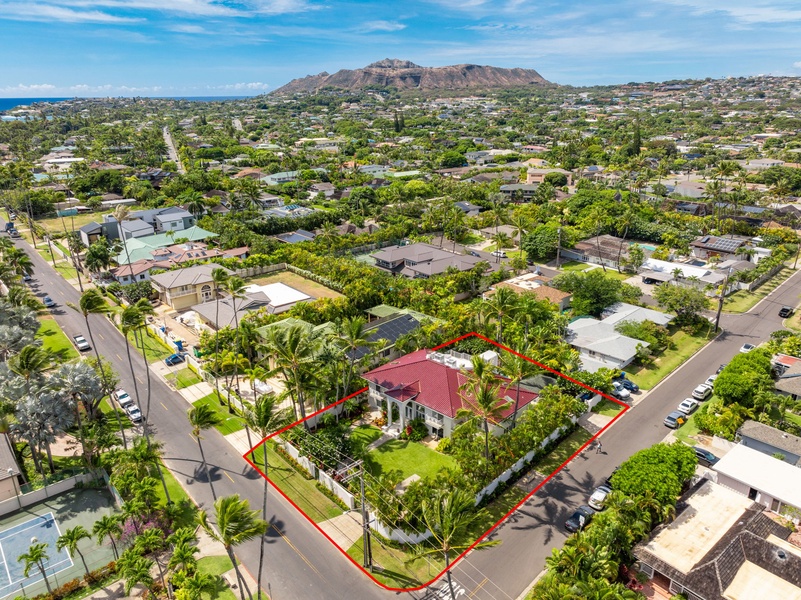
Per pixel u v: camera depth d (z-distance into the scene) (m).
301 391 63.78
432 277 113.00
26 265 117.25
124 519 50.28
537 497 56.31
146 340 94.81
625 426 68.50
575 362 78.12
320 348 69.31
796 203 177.25
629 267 125.25
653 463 52.38
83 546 52.25
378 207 178.75
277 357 71.00
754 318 101.06
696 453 61.72
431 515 48.84
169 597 46.19
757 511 50.12
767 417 66.00
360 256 137.88
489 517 53.69
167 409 74.06
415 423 67.19
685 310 95.81
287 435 64.19
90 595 46.75
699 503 51.94
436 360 72.56
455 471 56.75
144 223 153.62
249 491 58.28
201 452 63.19
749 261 130.38
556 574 42.41
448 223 154.00
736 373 69.25
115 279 119.75
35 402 57.75
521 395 67.62
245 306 98.31
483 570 47.72
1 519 55.78
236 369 79.50
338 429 65.62
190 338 94.81
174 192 199.50
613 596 38.25
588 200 167.88
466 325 88.06
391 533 50.78
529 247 133.88
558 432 65.50
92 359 76.00
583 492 56.84
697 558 45.12
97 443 61.44
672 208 173.12
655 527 49.16
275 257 132.88
